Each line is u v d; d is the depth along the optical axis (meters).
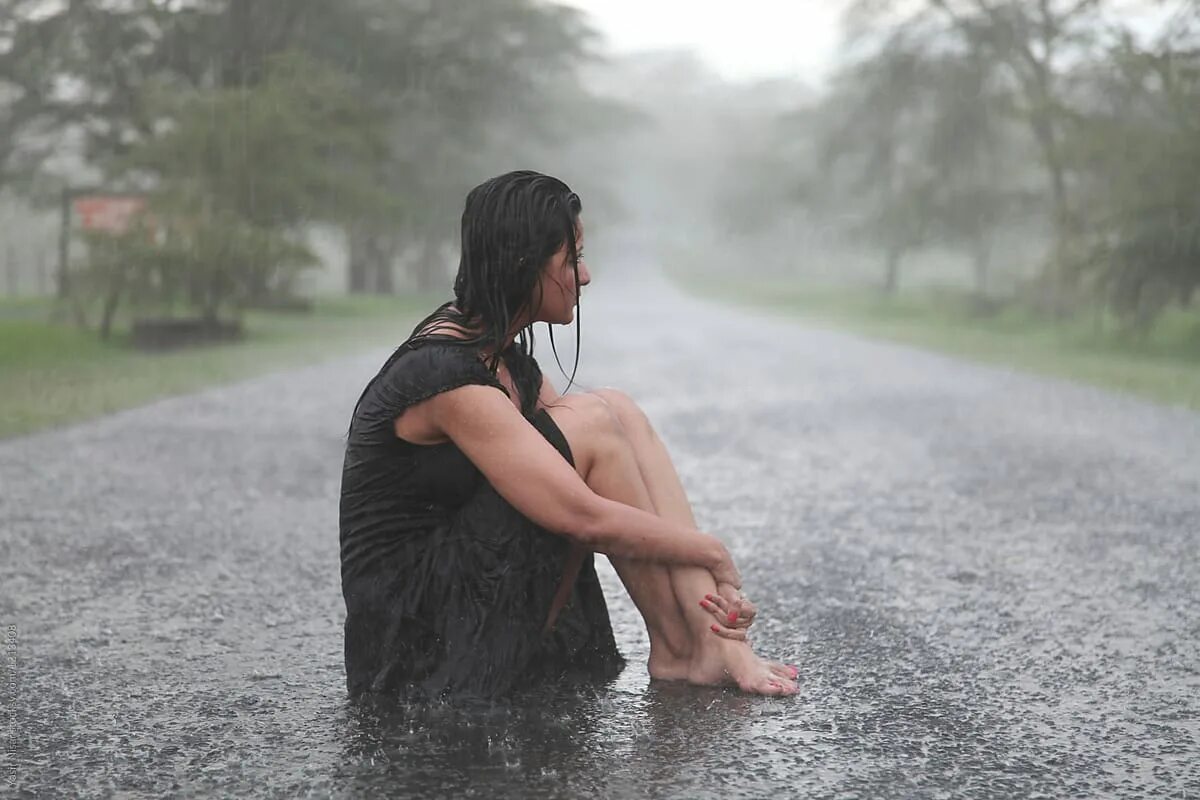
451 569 2.62
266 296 30.38
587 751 2.45
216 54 32.75
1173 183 19.25
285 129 25.56
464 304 2.60
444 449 2.59
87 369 13.81
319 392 11.45
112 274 19.12
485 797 2.23
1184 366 15.59
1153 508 5.59
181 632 3.48
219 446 7.68
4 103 34.59
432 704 2.63
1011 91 33.03
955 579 4.19
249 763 2.41
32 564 4.40
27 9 32.81
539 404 2.71
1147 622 3.62
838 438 8.23
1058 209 23.44
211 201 23.06
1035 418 9.46
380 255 45.66
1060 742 2.57
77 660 3.18
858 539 4.90
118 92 33.78
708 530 5.09
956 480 6.45
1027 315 29.17
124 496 5.87
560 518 2.54
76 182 44.94
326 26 34.88
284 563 4.45
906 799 2.24
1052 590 4.03
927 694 2.88
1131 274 19.97
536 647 2.73
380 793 2.25
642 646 3.24
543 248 2.55
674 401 10.74
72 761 2.44
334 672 3.06
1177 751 2.52
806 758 2.44
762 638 3.40
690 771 2.35
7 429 8.34
